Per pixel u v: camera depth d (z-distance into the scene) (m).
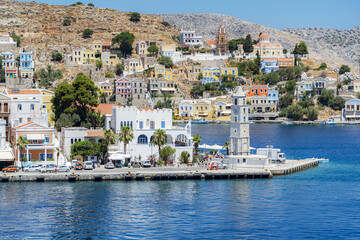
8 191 174.88
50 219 150.12
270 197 173.50
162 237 138.50
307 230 144.38
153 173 192.62
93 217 151.88
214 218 152.62
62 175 188.00
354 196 176.88
